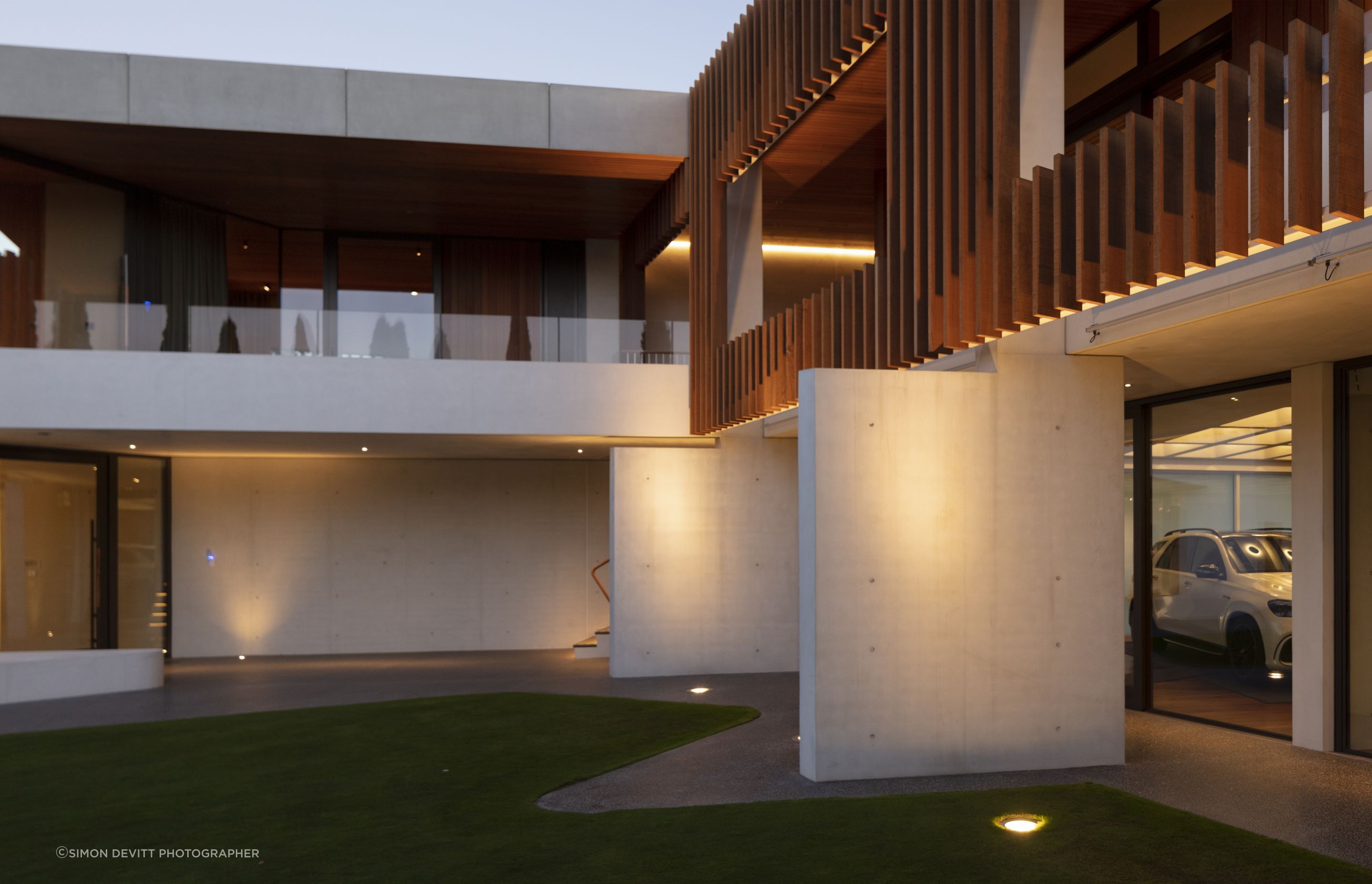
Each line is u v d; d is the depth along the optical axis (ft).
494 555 52.16
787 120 31.60
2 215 40.47
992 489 22.31
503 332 40.50
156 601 49.39
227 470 50.80
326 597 51.03
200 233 46.21
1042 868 15.28
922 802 19.34
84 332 38.42
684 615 38.91
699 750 24.82
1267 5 20.93
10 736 27.96
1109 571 22.67
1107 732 22.40
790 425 35.94
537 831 17.85
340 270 52.24
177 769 23.38
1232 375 25.13
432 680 38.93
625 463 38.86
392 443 43.24
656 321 41.19
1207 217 14.71
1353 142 12.65
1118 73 26.48
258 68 37.65
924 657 21.83
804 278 50.88
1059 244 17.33
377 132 38.24
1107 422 22.89
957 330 20.48
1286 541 24.63
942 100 21.58
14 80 36.09
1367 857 15.62
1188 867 15.23
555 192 44.60
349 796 20.61
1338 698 23.09
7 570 42.47
